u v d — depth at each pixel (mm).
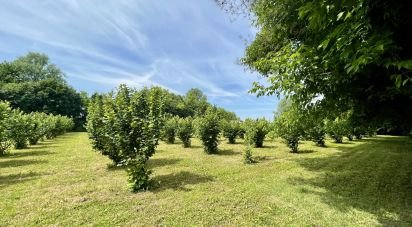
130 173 5449
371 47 2184
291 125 5277
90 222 3816
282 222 3820
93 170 7469
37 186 5754
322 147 13766
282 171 7355
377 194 5188
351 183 6047
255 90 4438
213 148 11273
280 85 4129
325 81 3848
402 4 2621
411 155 10656
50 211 4230
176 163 8602
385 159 9609
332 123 5246
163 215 4070
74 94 42625
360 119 4602
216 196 4992
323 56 3205
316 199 4852
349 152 11641
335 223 3785
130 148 5492
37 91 39312
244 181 6172
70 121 30016
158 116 6000
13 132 12070
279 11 4684
